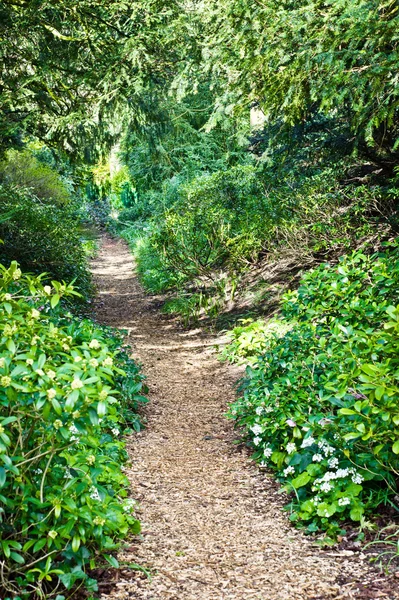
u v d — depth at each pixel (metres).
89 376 2.65
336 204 8.66
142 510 3.71
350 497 3.30
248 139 10.34
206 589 2.73
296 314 5.30
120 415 5.29
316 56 4.45
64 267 11.56
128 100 8.80
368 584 2.67
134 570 2.88
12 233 10.22
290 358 4.87
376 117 4.70
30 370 2.43
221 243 11.24
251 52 5.12
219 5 5.28
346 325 4.52
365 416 3.13
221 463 4.64
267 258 11.04
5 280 2.88
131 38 7.59
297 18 4.64
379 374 3.09
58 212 13.15
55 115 8.31
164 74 8.51
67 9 7.82
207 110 18.23
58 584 2.59
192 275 11.62
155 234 12.34
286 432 4.11
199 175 18.12
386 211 8.00
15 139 9.86
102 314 12.18
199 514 3.67
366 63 4.64
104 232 28.52
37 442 2.71
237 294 10.74
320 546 3.12
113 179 30.08
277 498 3.86
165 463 4.65
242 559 3.04
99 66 7.95
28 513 2.62
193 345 9.36
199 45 7.16
